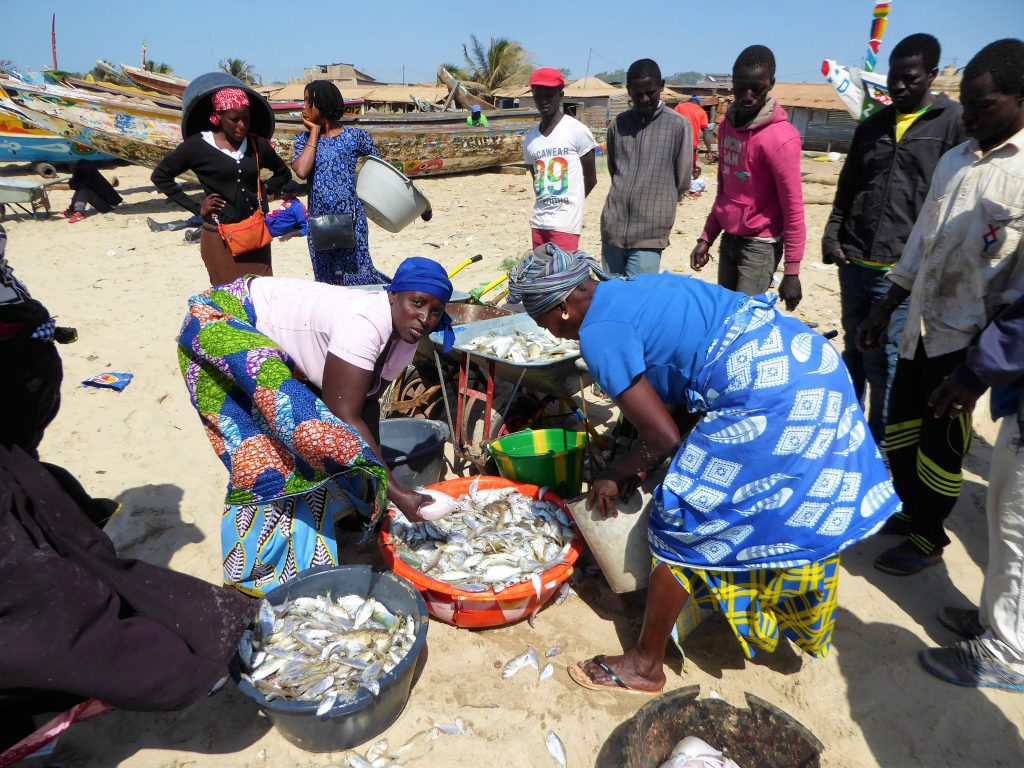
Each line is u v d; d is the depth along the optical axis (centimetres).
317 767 243
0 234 242
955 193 268
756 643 252
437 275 258
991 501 255
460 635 299
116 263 888
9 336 241
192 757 246
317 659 252
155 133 1316
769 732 232
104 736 255
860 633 299
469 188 1493
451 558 306
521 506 333
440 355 444
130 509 385
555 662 286
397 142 1463
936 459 308
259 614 263
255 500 263
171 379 547
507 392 493
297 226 609
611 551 281
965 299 272
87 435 464
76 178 1174
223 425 268
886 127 360
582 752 249
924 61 338
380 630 265
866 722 260
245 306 283
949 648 280
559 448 383
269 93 3509
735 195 430
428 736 252
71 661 203
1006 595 257
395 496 263
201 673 224
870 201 367
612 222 498
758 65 387
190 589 237
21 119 1365
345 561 343
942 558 341
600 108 2377
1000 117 246
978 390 228
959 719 259
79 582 209
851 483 228
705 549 240
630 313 233
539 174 520
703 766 222
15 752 218
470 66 3678
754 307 234
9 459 223
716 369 227
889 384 371
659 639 259
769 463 222
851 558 348
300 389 246
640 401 232
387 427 405
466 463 425
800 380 221
